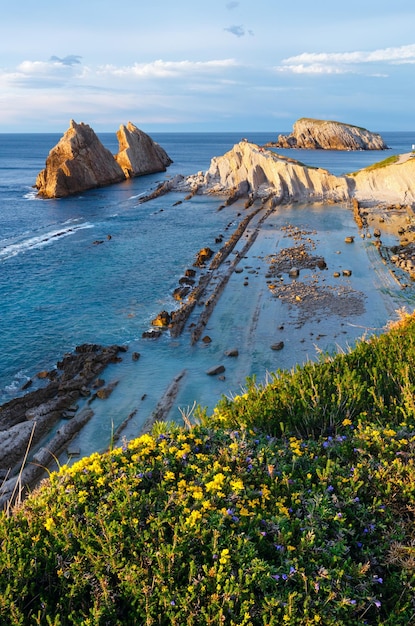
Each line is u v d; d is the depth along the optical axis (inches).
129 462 222.4
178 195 3452.3
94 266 1723.7
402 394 303.6
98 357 1007.6
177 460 222.7
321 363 378.6
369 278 1477.6
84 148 3949.3
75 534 173.8
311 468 223.8
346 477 217.0
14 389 920.9
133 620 153.9
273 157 3223.4
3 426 782.5
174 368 982.4
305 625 146.6
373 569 172.6
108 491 202.2
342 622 145.2
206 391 877.8
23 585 160.9
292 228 2208.4
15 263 1765.5
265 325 1166.3
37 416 801.6
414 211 2475.4
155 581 156.3
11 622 147.6
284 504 198.4
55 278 1589.6
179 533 172.9
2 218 2701.8
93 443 740.0
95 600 154.9
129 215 2746.1
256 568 155.6
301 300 1311.5
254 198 3083.2
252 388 337.1
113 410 833.5
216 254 1824.6
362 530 191.2
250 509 189.9
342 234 2055.9
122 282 1544.0
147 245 2017.7
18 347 1087.0
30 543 176.1
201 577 156.9
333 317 1189.7
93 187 3973.9
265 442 249.8
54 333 1162.0
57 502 193.3
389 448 237.1
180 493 190.9
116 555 165.2
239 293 1406.3
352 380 316.2
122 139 4906.5
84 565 165.8
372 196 2829.7
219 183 3508.9
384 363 361.1
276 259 1723.7
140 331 1170.6
